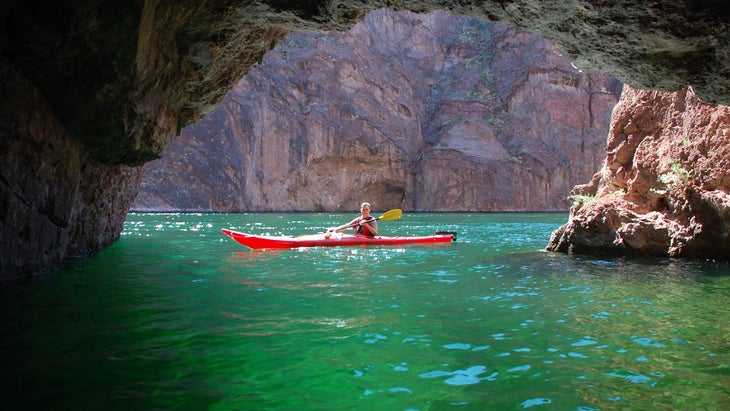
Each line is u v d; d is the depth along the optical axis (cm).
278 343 353
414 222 2114
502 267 730
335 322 410
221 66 664
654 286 571
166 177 2727
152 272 646
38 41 393
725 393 271
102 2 396
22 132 429
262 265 741
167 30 509
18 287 486
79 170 568
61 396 257
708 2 395
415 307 467
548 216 2798
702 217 757
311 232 1441
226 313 436
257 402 258
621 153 916
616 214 852
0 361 302
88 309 432
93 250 806
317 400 261
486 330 390
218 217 2242
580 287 566
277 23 560
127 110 509
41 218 506
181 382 281
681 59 462
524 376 295
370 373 299
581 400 262
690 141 786
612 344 355
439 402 260
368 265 750
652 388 278
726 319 422
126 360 312
